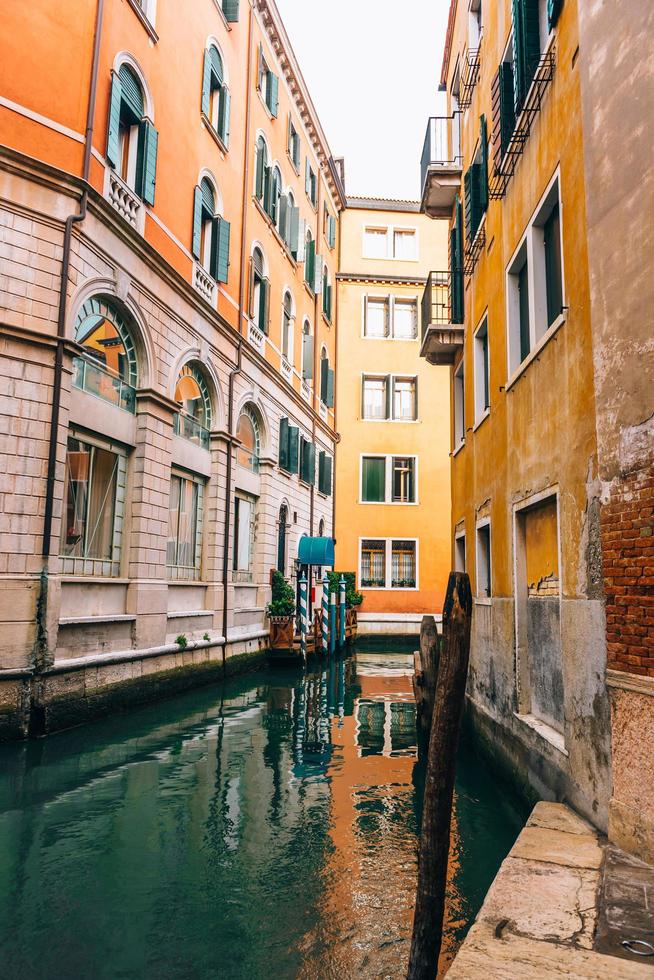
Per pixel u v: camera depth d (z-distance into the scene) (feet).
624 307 14.92
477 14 37.70
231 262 53.57
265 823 19.77
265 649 58.49
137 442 38.75
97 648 33.91
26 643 28.68
